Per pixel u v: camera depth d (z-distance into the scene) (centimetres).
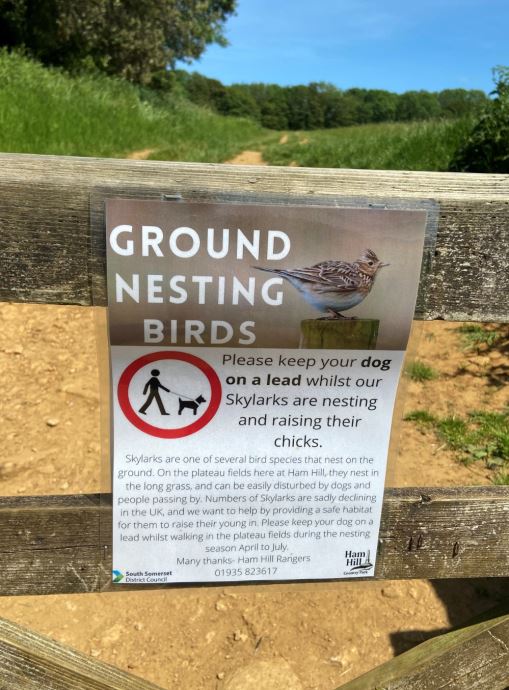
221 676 213
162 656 220
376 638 229
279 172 115
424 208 112
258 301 114
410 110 8700
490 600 249
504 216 115
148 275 111
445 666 145
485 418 363
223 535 131
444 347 454
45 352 416
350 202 111
